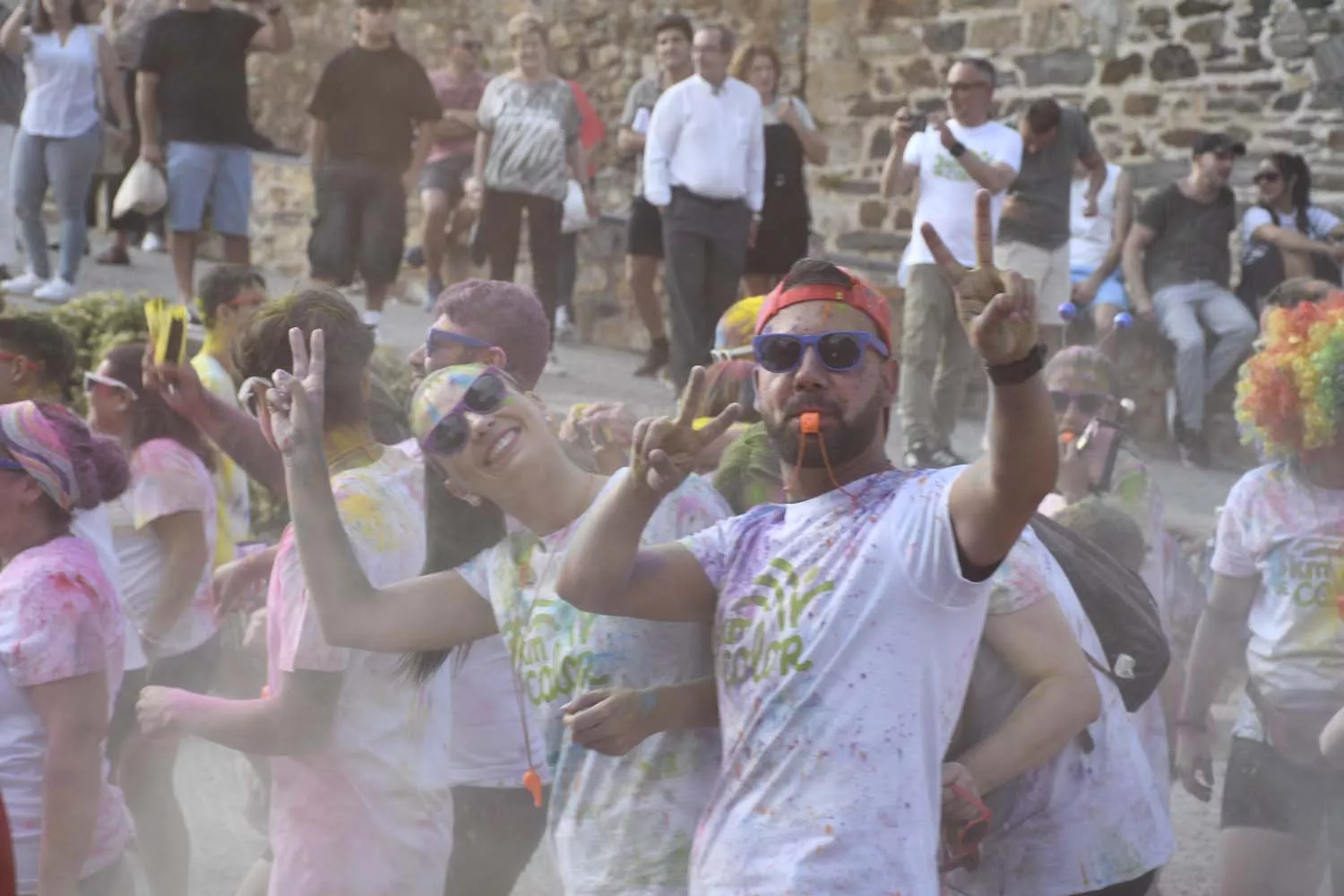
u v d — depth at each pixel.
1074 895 3.35
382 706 3.56
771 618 2.71
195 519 5.30
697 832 2.79
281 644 3.48
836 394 2.75
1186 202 10.52
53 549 3.72
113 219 13.16
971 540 2.60
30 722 3.65
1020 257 9.69
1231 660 4.62
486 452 3.05
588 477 3.14
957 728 3.21
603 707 2.82
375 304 10.84
